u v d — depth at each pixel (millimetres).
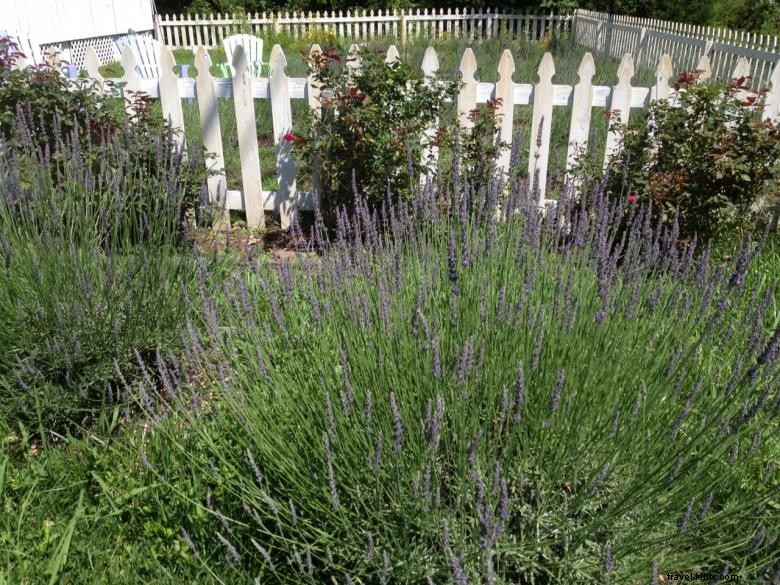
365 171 5219
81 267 3129
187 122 7719
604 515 1914
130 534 2373
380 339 2295
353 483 2033
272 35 20109
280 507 2117
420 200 3299
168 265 3391
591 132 5570
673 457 1888
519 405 1906
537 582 2064
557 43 17109
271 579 2168
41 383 3012
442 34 19375
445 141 5113
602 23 17438
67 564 2258
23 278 3115
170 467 2568
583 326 2420
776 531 2057
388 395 2127
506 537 1964
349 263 2609
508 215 3023
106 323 3139
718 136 4512
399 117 5191
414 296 2676
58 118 4734
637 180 4508
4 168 3633
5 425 2863
